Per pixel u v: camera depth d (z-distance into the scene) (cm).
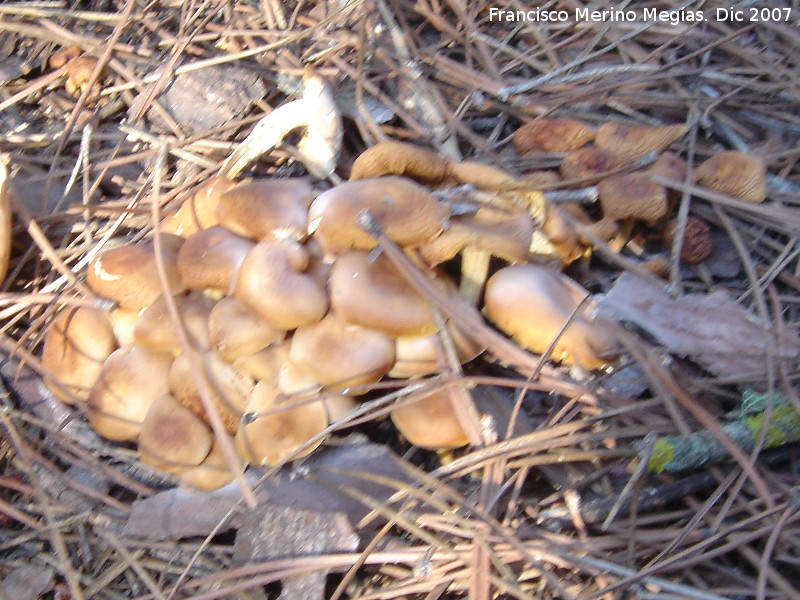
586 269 39
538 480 35
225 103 42
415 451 36
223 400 34
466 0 47
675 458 33
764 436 33
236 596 33
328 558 32
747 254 39
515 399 36
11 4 47
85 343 36
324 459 34
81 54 46
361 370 32
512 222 34
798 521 33
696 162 43
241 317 33
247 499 32
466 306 34
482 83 44
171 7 47
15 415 37
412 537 33
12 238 41
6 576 35
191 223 37
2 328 38
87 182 42
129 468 36
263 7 46
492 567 32
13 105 45
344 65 43
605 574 32
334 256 33
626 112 44
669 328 36
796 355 36
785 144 43
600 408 35
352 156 41
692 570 33
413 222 32
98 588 34
